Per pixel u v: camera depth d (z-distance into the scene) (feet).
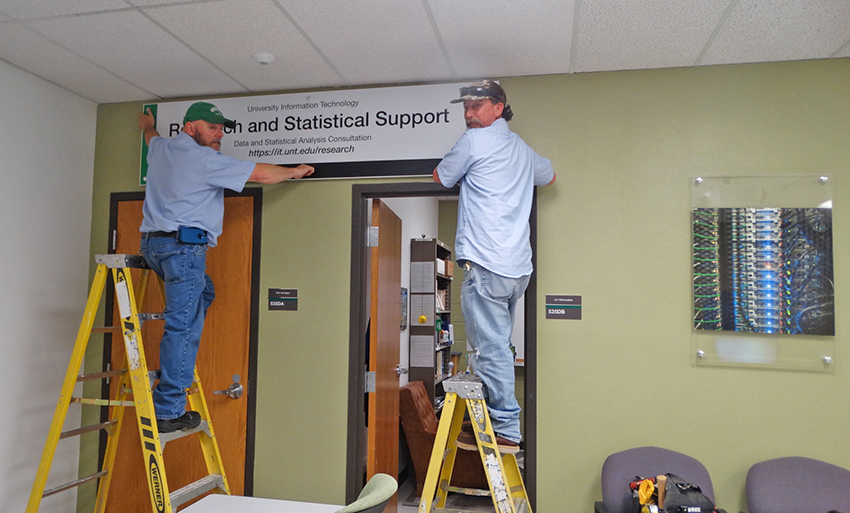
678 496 7.29
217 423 10.17
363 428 10.08
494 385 7.93
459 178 8.46
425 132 9.84
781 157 8.79
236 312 10.27
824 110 8.73
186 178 8.59
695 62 8.97
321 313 10.00
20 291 9.49
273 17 7.71
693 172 9.02
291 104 10.32
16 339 9.41
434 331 17.30
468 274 8.05
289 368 10.03
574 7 7.34
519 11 7.48
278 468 9.91
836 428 8.36
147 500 10.28
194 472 10.14
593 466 8.93
